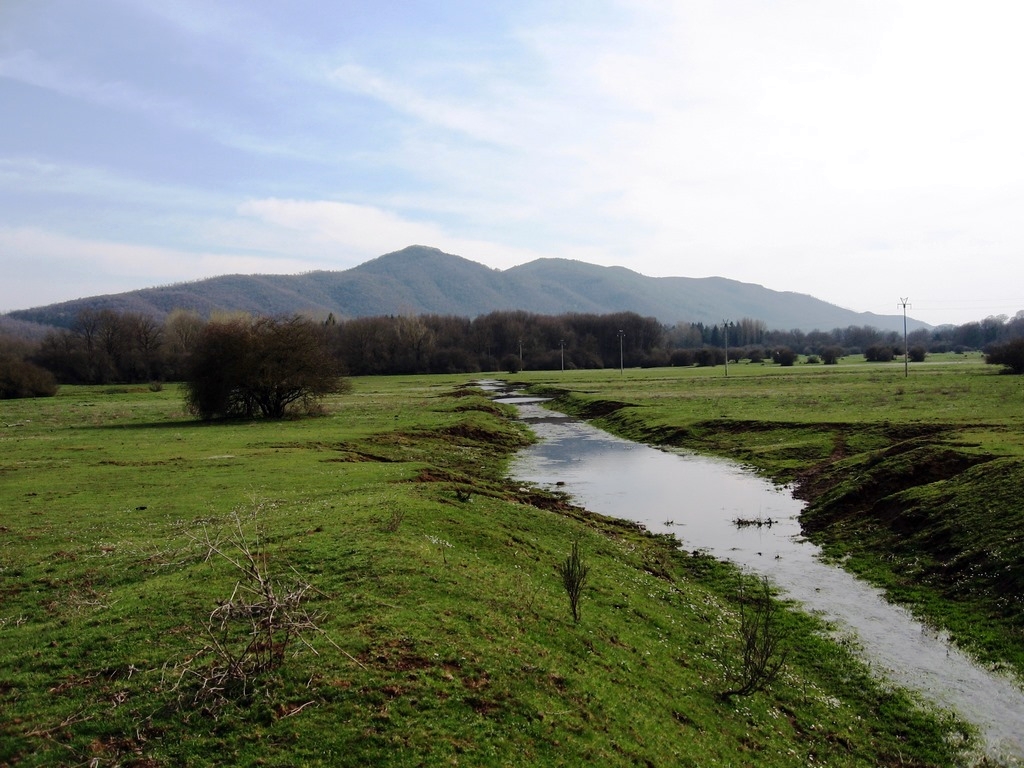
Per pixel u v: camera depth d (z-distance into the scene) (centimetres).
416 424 6750
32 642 1562
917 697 1797
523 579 2153
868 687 1859
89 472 3941
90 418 8069
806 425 5847
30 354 17112
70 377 16412
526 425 8244
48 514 2858
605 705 1441
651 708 1510
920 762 1538
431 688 1341
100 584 1991
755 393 9625
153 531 2569
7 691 1336
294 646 1459
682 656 1892
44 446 5225
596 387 12519
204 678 1305
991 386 8438
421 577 1903
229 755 1129
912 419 5569
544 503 3716
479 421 7206
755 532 3412
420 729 1216
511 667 1485
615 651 1762
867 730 1666
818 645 2109
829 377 12681
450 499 3102
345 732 1189
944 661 1992
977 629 2141
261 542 2255
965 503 2961
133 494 3297
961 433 4538
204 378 7581
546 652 1614
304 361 7831
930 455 3719
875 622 2280
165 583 1898
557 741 1270
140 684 1335
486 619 1706
